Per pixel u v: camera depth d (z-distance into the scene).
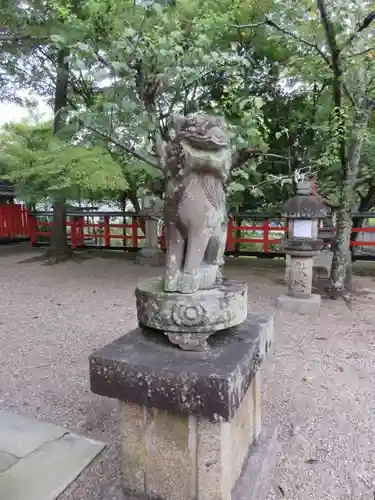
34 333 4.65
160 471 1.73
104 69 4.09
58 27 5.40
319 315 5.27
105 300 6.22
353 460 2.32
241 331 1.96
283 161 7.65
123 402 1.76
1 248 12.68
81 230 12.23
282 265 9.34
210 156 1.63
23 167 7.23
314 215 5.37
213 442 1.60
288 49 6.85
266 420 2.73
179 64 4.18
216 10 5.63
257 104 4.06
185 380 1.50
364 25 4.91
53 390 3.19
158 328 1.71
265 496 2.01
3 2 5.79
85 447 2.41
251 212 9.91
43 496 1.98
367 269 8.89
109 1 4.32
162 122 4.95
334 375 3.45
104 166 6.51
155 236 9.56
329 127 5.95
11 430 2.57
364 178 7.85
